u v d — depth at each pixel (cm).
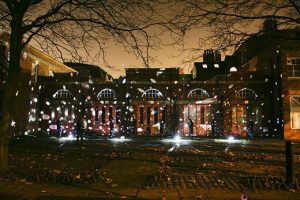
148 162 1381
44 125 4053
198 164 1337
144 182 953
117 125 4109
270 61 3878
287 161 919
